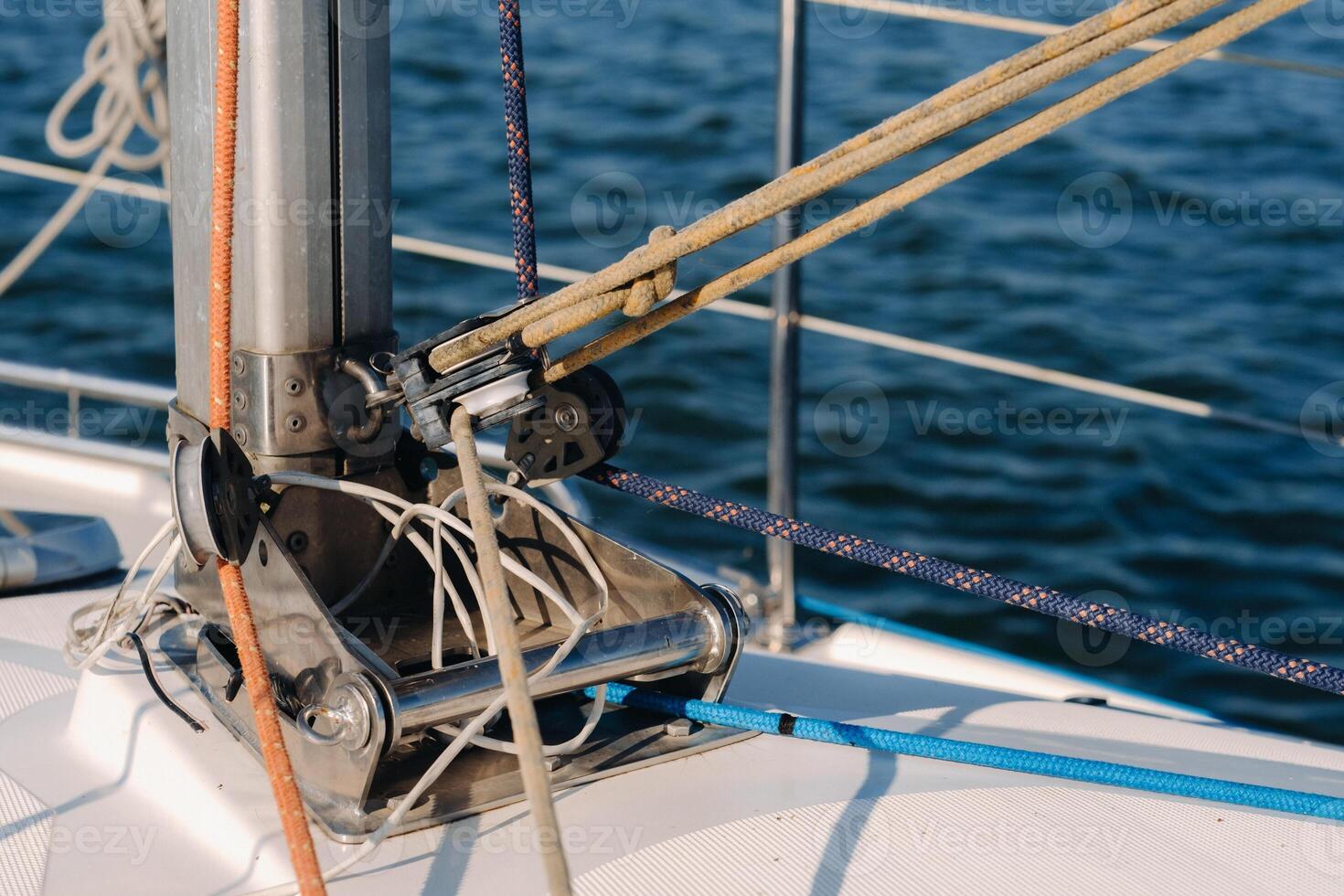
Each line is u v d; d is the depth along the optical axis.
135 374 5.71
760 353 5.82
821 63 8.47
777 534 1.35
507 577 1.44
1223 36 0.93
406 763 1.26
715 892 1.11
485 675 1.18
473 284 6.07
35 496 2.36
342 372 1.34
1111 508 4.98
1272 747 1.49
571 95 7.98
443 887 1.11
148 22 2.31
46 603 1.74
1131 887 1.14
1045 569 4.71
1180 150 7.57
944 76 8.27
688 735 1.33
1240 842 1.22
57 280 6.37
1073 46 0.96
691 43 8.71
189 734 1.29
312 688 1.20
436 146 7.37
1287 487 5.07
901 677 1.69
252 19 1.25
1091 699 1.72
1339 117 7.99
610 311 1.17
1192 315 6.11
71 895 1.12
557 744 1.31
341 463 1.37
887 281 6.37
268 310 1.30
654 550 2.35
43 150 7.35
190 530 1.17
